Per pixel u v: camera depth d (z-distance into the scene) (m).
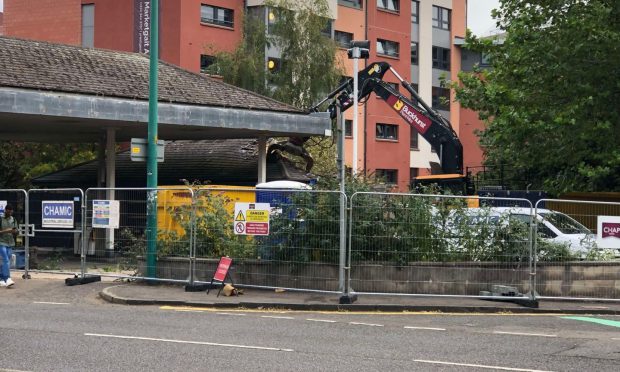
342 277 13.32
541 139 21.77
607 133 20.23
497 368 8.02
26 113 18.95
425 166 53.62
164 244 15.20
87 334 9.86
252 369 7.79
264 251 14.30
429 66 54.16
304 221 13.98
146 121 20.98
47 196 16.92
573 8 20.23
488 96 22.75
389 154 50.53
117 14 42.53
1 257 15.26
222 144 30.39
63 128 24.50
